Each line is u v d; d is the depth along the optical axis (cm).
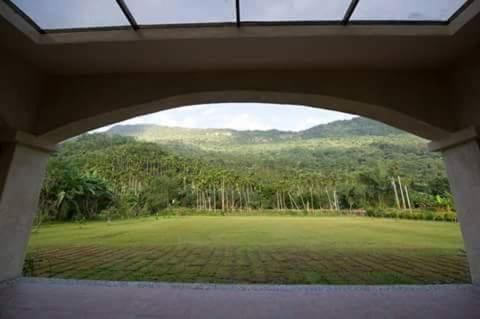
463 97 302
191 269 493
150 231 1340
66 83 335
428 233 1228
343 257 623
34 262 540
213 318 221
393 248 770
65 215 2080
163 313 230
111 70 327
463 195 309
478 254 294
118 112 335
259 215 3534
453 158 324
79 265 523
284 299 268
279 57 301
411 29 263
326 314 231
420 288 303
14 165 305
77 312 229
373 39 269
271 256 634
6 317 217
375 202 3653
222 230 1406
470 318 222
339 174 4659
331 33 264
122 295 275
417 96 318
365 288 304
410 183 3528
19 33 256
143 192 3688
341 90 321
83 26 271
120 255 642
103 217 2412
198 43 276
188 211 3716
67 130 338
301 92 322
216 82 326
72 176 2164
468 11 240
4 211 296
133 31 272
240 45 280
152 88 329
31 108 318
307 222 2119
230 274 457
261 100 351
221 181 4509
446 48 285
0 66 281
